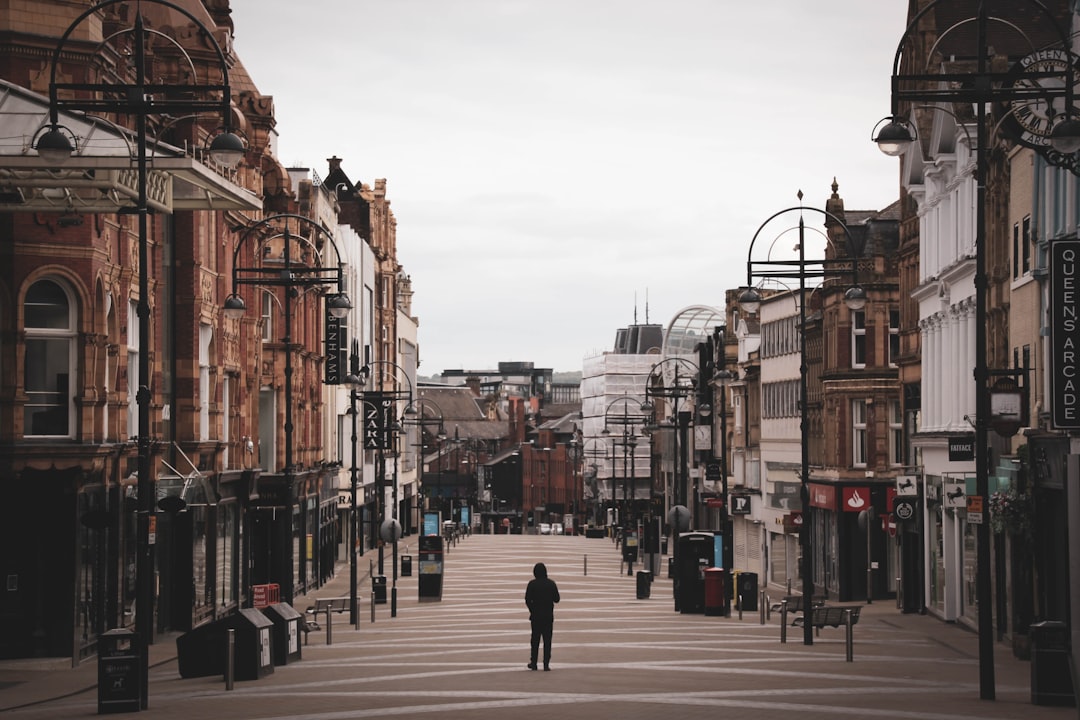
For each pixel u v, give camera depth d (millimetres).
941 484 46500
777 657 31547
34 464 30766
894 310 61406
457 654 32656
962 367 44312
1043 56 28062
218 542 44812
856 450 61875
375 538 99312
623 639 36562
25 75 31312
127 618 35281
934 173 46656
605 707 22234
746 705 22469
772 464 77750
